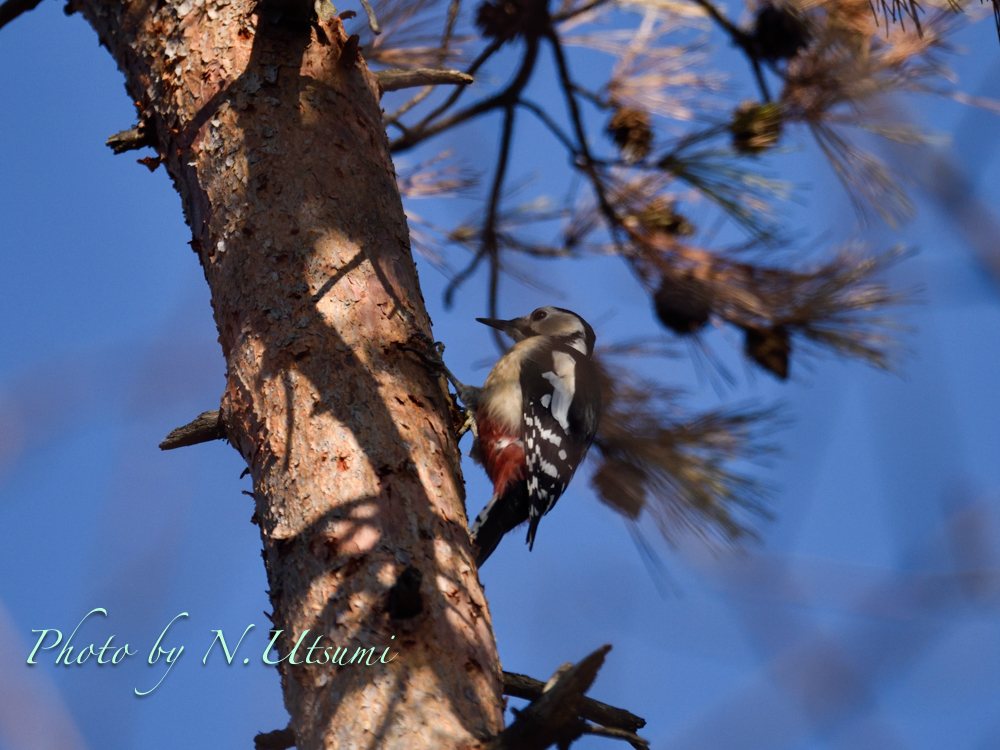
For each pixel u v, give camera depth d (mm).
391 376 6664
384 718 5445
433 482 6375
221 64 7523
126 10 8000
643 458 9500
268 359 6625
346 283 6867
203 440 6969
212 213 7203
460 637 5805
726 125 10609
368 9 6633
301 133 7309
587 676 5395
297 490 6191
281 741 6301
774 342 10359
